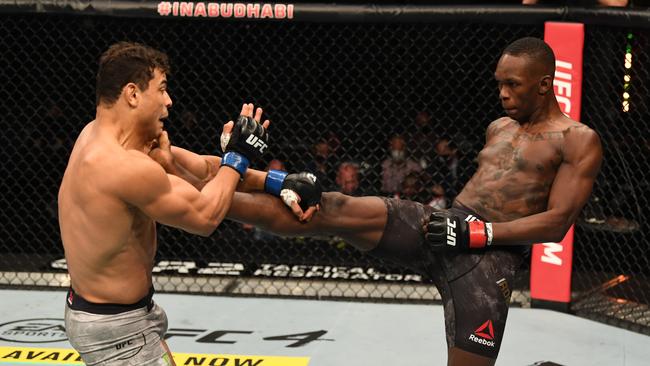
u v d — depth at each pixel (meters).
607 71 4.53
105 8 4.52
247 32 5.48
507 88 2.65
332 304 4.68
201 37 5.53
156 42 5.46
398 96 5.65
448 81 5.41
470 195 2.84
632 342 4.11
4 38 5.25
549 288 4.54
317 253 5.38
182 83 5.60
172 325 4.29
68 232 2.34
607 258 4.93
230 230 5.39
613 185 4.89
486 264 2.75
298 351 3.94
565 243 4.48
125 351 2.38
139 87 2.28
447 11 4.38
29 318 4.36
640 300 4.67
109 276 2.34
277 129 5.65
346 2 4.65
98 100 2.32
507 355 3.91
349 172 5.36
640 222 4.75
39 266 5.22
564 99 4.33
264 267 5.22
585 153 2.63
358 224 2.66
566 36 4.27
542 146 2.71
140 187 2.22
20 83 5.48
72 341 2.40
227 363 3.78
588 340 4.13
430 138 5.51
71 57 5.46
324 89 5.69
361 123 5.64
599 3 4.35
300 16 4.45
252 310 4.55
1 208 5.62
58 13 4.56
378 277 5.07
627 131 4.80
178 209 2.28
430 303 4.71
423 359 3.86
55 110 5.34
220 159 2.74
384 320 4.42
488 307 2.73
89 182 2.24
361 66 5.64
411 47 5.45
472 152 5.45
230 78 5.60
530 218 2.65
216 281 4.98
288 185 2.56
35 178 5.48
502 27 5.36
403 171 5.36
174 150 2.66
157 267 5.18
